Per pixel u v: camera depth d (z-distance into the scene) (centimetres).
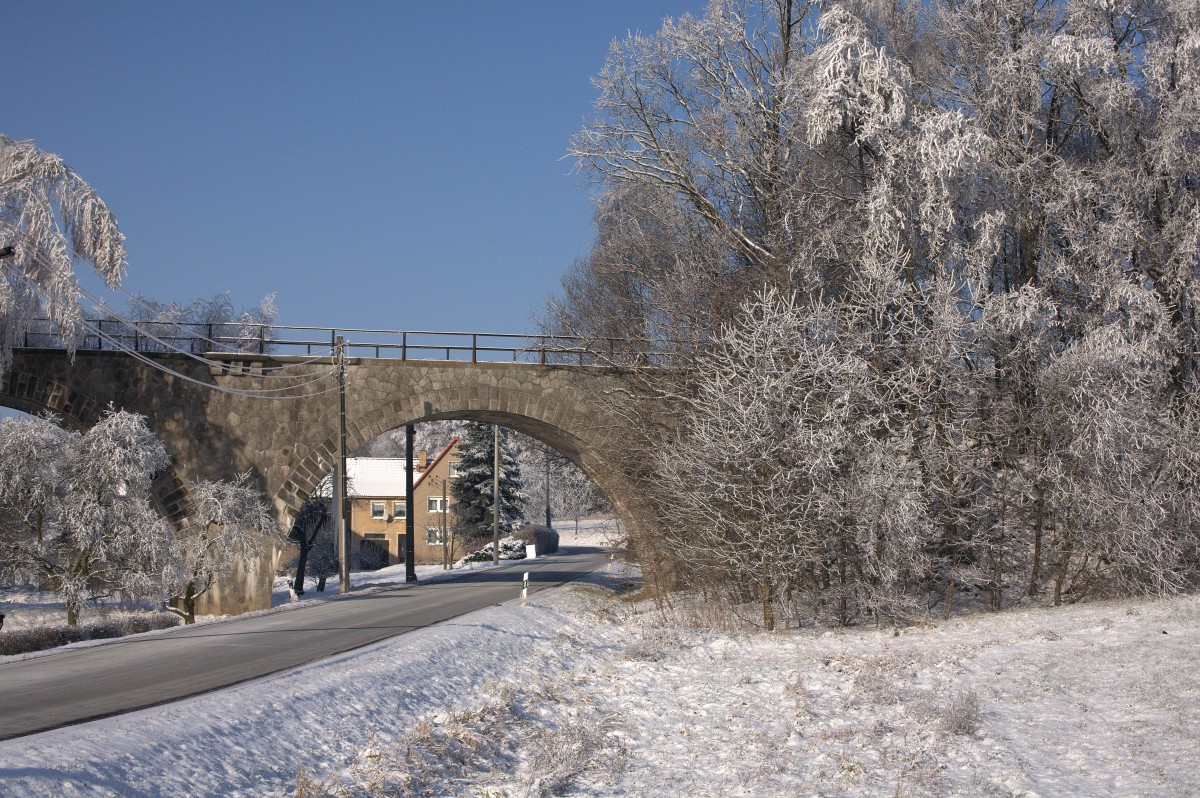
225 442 3184
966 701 1297
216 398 3191
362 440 3241
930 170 2375
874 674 1578
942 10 2700
